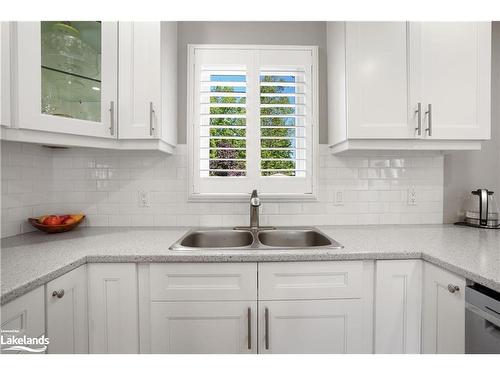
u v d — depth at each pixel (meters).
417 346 1.27
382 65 1.55
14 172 1.54
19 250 1.27
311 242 1.74
